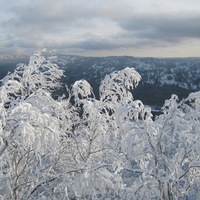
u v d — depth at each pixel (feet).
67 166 30.83
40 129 20.36
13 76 30.71
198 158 24.00
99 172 21.68
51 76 33.19
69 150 32.27
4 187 26.18
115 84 29.55
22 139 19.02
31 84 31.35
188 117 23.86
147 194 23.67
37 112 20.66
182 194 23.94
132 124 22.98
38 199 27.30
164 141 24.79
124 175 30.35
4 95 24.25
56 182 27.50
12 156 25.26
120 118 23.32
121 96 29.71
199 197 24.94
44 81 32.65
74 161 32.12
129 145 22.94
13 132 20.80
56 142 20.72
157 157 23.20
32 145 20.02
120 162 24.58
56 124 21.85
